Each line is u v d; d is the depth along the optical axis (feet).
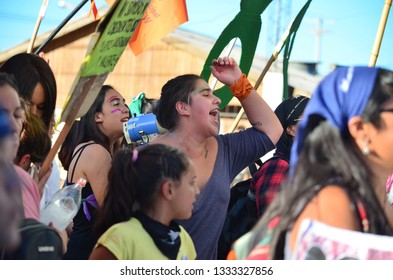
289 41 25.75
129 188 15.49
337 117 11.30
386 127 11.24
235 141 20.29
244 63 24.52
